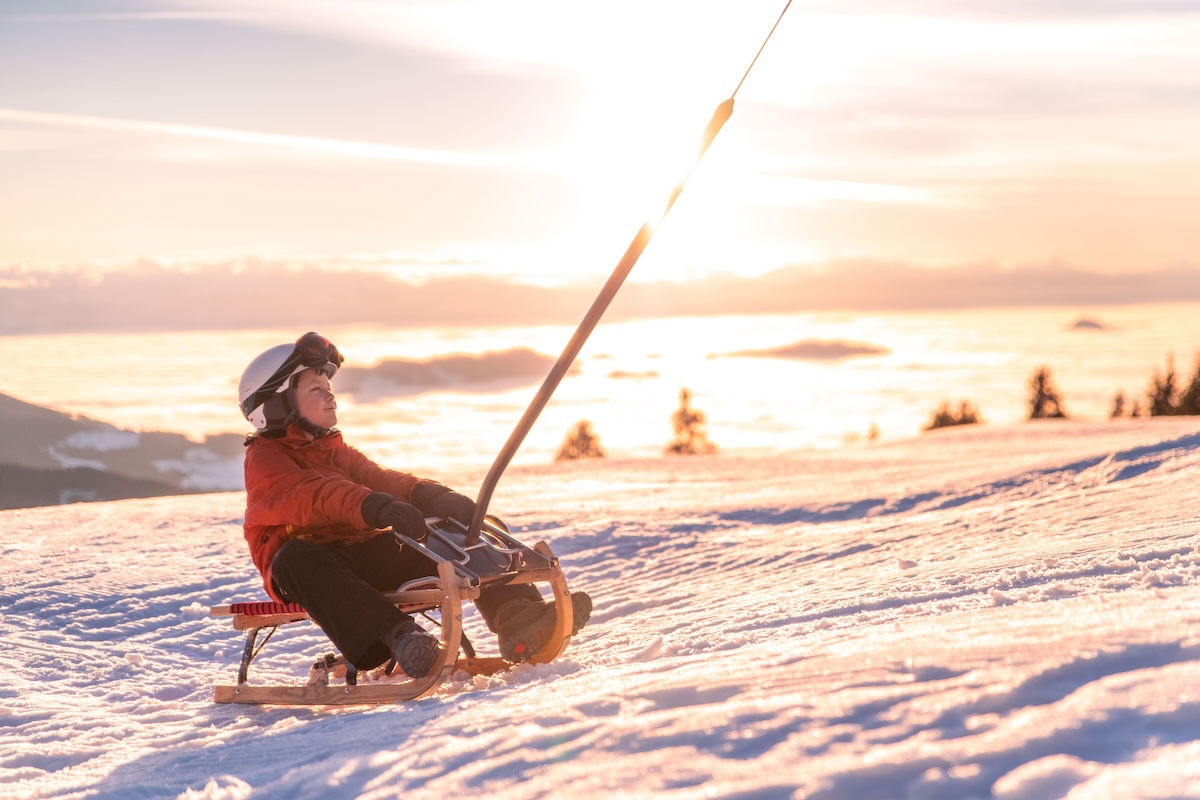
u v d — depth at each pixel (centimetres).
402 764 220
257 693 408
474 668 406
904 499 1019
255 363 401
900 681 209
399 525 364
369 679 411
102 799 266
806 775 163
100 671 529
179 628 629
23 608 674
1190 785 137
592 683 283
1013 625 256
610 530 914
